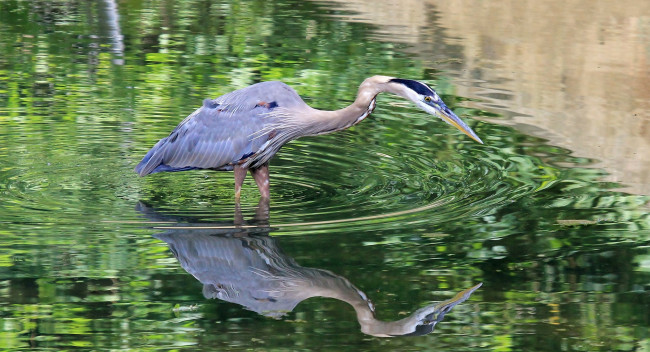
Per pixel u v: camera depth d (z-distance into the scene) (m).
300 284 9.34
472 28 22.25
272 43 20.56
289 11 24.12
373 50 20.05
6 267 9.47
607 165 13.30
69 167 13.19
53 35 20.86
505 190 12.23
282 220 11.08
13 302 8.74
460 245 10.32
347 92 16.92
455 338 8.28
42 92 16.78
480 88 17.36
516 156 13.75
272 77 17.95
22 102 16.17
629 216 11.25
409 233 10.66
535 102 16.53
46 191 12.05
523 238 10.55
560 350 8.00
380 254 10.02
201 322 8.48
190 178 12.97
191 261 9.73
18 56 18.98
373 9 24.42
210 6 24.67
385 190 12.35
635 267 9.77
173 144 12.23
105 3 24.62
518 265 9.84
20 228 10.58
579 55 19.86
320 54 19.69
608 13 23.58
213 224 10.94
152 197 11.97
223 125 11.92
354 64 18.89
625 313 8.80
